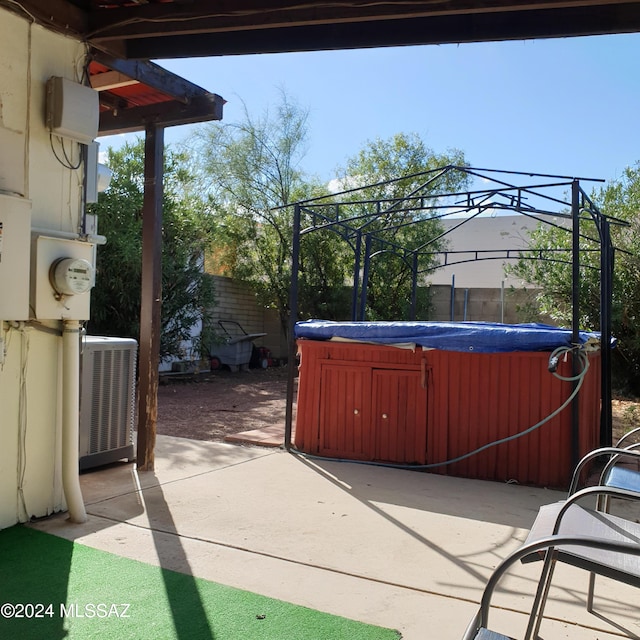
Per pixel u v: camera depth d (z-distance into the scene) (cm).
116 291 997
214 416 769
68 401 350
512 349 482
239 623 242
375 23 327
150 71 421
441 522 374
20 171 337
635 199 985
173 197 1085
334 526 360
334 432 543
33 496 353
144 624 238
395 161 1341
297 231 591
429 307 1300
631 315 951
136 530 342
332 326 546
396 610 257
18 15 333
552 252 1018
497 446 487
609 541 146
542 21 302
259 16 318
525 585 286
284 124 1373
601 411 600
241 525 356
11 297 316
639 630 246
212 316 1273
